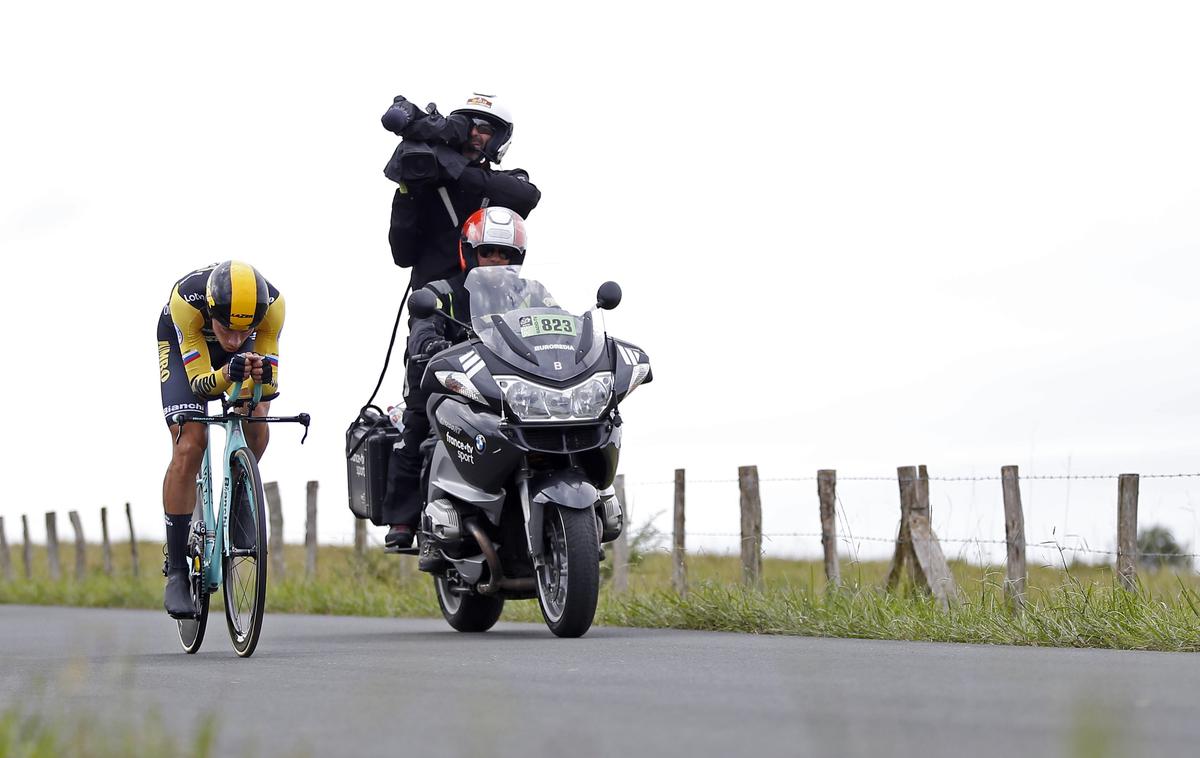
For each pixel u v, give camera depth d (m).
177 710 17.20
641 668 21.75
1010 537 37.50
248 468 26.72
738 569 44.66
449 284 33.12
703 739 13.52
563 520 29.62
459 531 31.19
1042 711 15.45
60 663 25.98
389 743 13.69
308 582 60.34
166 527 29.17
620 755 12.62
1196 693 17.22
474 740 13.70
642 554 51.03
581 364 30.84
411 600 51.50
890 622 31.22
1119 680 18.91
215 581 28.19
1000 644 28.47
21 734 13.67
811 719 14.91
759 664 22.17
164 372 29.28
